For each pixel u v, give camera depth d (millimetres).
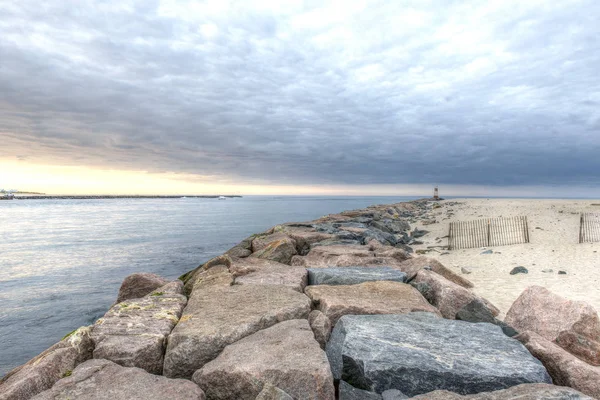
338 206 166375
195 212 115875
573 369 4961
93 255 32094
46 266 27484
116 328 6078
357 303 7352
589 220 26531
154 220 79000
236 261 11891
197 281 9742
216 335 5688
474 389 4727
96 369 4922
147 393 4375
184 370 5449
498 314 8891
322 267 11273
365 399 4871
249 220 76688
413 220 39250
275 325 6117
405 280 9844
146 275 12094
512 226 25812
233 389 4586
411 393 4812
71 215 101062
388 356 5141
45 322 15562
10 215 100812
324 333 6348
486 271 14055
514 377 4754
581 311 6234
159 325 6281
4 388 4539
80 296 19422
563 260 14859
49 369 4863
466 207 50344
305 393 4344
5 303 18172
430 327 6262
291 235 17609
